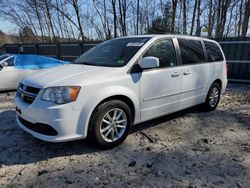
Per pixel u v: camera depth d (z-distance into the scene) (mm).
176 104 4535
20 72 7922
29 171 3086
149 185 2803
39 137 3309
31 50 18953
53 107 3129
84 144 3801
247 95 7672
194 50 4984
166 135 4230
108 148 3650
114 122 3623
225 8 19750
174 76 4336
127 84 3660
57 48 16516
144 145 3824
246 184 2834
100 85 3387
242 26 20125
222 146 3832
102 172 3064
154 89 4031
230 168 3174
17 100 3664
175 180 2900
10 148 3680
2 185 2803
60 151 3588
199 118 5188
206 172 3076
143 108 3949
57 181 2879
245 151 3666
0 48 22172
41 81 3402
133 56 3852
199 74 4945
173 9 19172
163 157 3453
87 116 3301
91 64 4094
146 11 22188
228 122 4973
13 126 4590
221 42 10391
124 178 2939
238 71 10188
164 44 4328
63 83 3238
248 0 19203
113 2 21266
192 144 3891
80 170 3109
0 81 7590
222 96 7500
